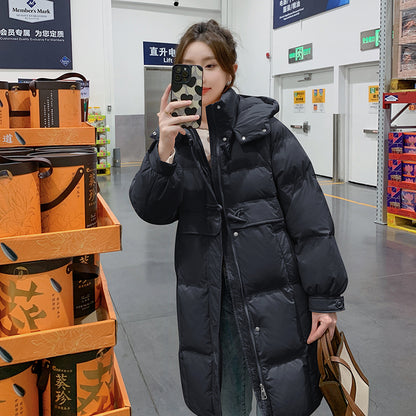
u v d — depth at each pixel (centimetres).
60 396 109
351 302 338
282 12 1017
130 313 327
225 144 133
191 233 141
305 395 136
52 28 1023
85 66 1075
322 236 133
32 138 133
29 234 104
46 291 104
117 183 899
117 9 1158
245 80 1201
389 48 535
